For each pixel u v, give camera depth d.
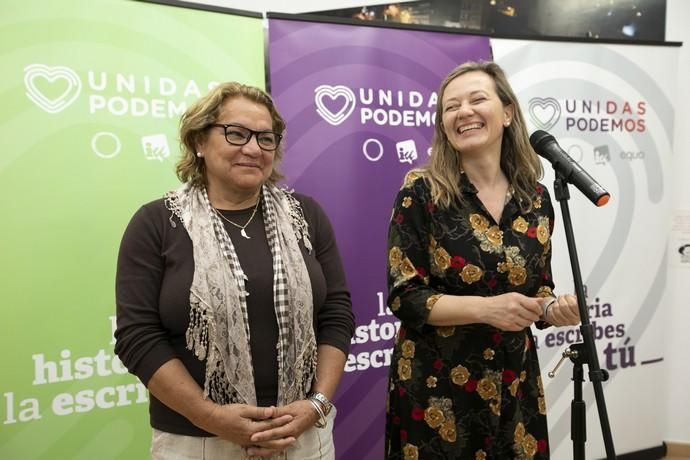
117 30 1.95
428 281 1.53
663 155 2.78
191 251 1.29
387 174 2.35
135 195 1.99
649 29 2.86
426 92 2.40
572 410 1.30
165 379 1.22
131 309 1.26
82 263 1.91
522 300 1.37
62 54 1.88
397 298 1.49
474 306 1.39
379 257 2.35
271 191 1.47
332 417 1.45
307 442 1.36
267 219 1.40
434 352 1.49
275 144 1.40
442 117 1.59
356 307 2.31
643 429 2.87
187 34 2.05
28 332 1.84
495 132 1.53
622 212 2.73
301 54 2.21
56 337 1.88
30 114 1.84
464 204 1.51
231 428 1.21
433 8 2.68
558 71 2.60
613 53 2.67
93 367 1.94
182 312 1.25
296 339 1.32
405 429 1.51
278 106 2.18
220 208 1.39
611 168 2.70
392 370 1.58
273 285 1.32
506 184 1.60
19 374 1.84
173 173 2.04
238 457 1.28
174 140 2.04
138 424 2.01
